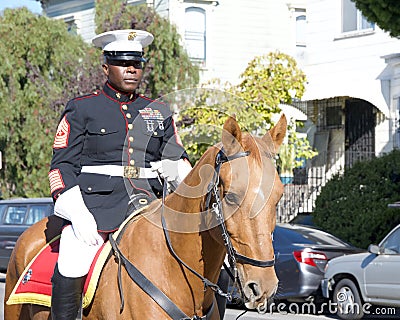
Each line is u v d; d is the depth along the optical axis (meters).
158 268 5.16
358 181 17.77
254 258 4.52
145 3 23.83
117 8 22.06
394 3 13.66
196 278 5.08
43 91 22.69
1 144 22.98
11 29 22.67
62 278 5.39
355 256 12.90
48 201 17.89
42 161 22.84
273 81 19.27
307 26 23.55
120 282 5.20
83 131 5.66
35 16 23.05
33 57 22.77
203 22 26.31
